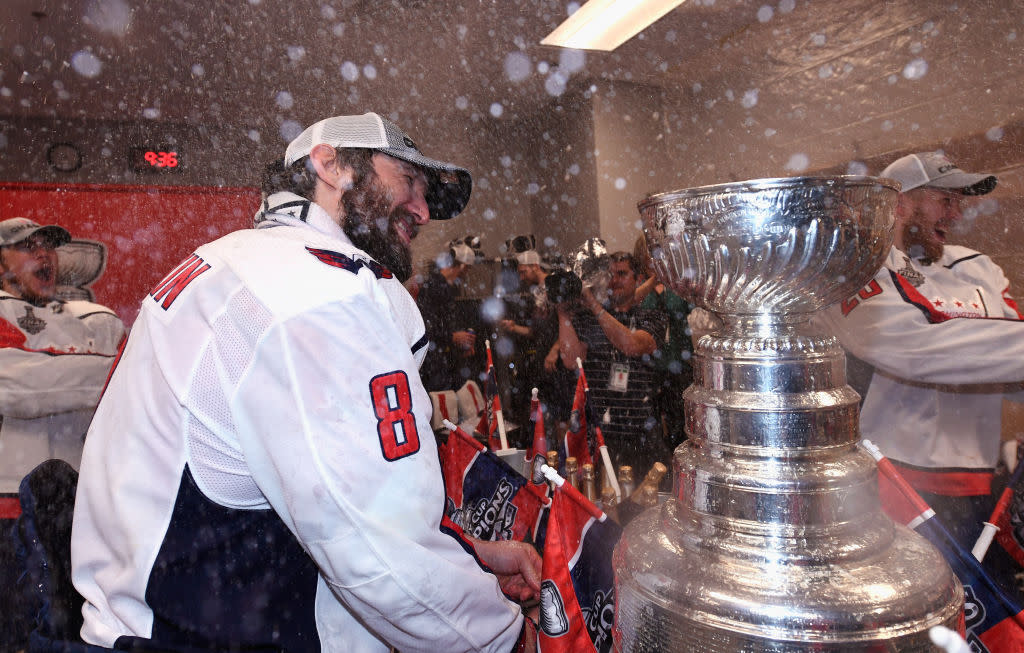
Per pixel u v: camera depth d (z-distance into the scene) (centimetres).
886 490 57
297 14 280
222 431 58
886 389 120
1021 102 218
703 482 46
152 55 314
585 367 195
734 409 44
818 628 37
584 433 126
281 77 354
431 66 360
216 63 330
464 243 308
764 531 43
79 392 175
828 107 297
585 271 192
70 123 399
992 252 226
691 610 41
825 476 42
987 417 118
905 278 114
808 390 44
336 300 58
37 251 187
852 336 117
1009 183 223
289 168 77
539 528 95
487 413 166
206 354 58
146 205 411
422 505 58
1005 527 64
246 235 68
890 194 43
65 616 72
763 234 41
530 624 73
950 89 244
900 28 259
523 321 297
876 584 39
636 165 407
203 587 60
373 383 57
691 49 346
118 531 60
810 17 293
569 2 287
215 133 417
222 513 60
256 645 61
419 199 82
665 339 185
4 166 390
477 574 63
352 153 76
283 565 63
